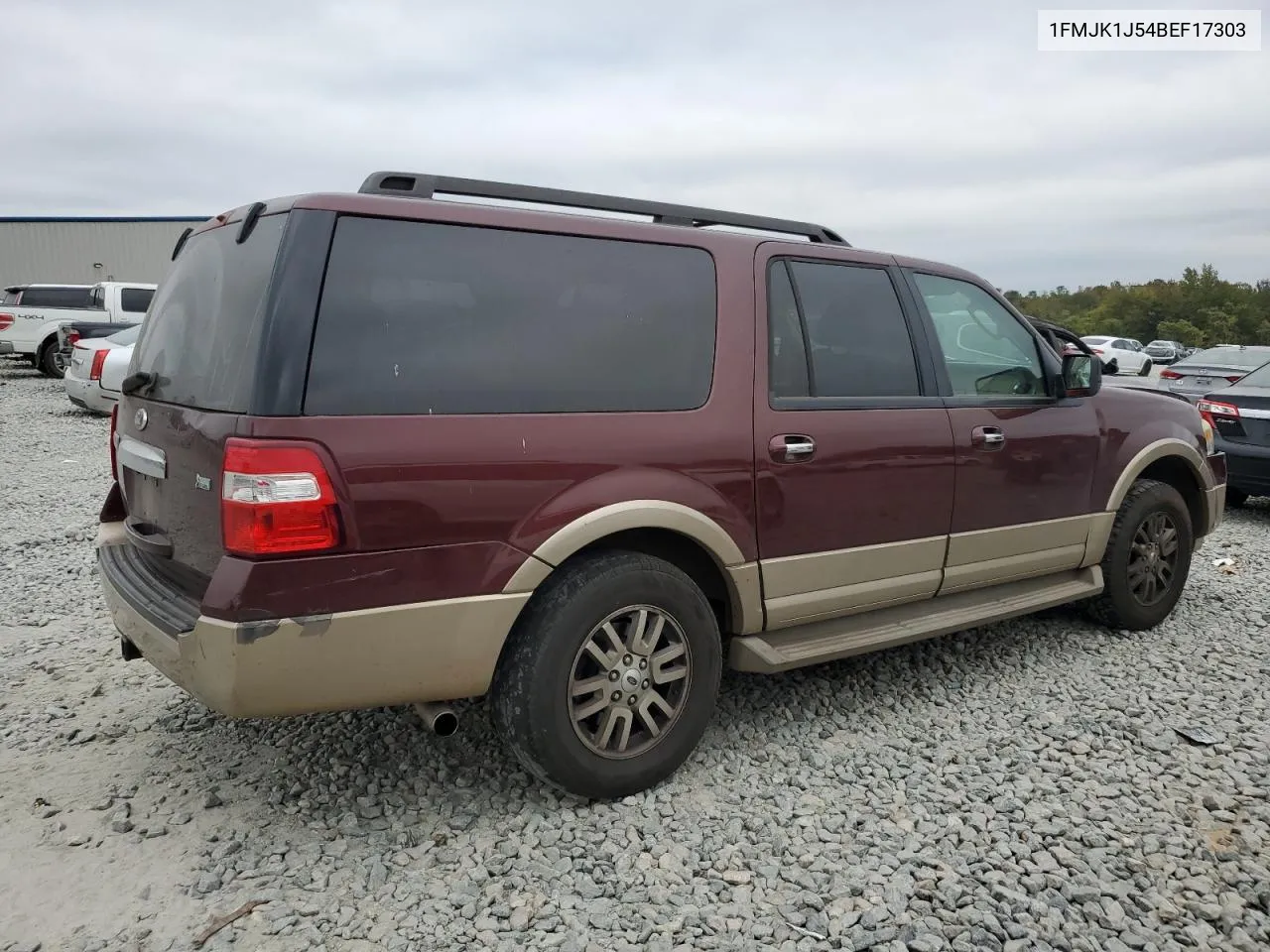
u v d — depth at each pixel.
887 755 3.54
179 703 3.92
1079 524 4.57
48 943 2.42
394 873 2.75
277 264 2.64
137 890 2.65
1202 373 13.91
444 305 2.85
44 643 4.66
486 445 2.81
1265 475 8.14
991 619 4.15
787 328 3.58
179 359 3.11
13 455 10.75
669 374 3.24
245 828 2.97
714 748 3.57
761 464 3.38
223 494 2.55
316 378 2.60
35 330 20.62
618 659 3.08
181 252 3.58
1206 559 6.80
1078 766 3.47
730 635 3.52
